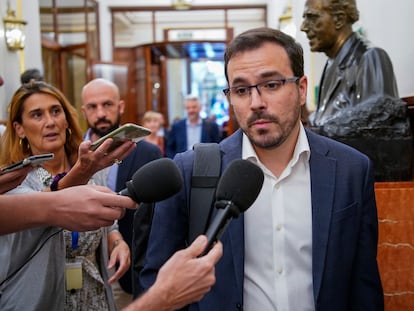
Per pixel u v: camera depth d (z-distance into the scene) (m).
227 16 11.46
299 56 1.29
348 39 2.63
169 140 5.85
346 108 2.45
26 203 0.95
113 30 11.45
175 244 1.32
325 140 1.41
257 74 1.23
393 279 2.07
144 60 10.48
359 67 2.49
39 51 6.89
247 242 1.31
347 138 2.28
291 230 1.31
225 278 1.25
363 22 4.04
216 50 10.84
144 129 1.24
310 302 1.28
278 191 1.33
